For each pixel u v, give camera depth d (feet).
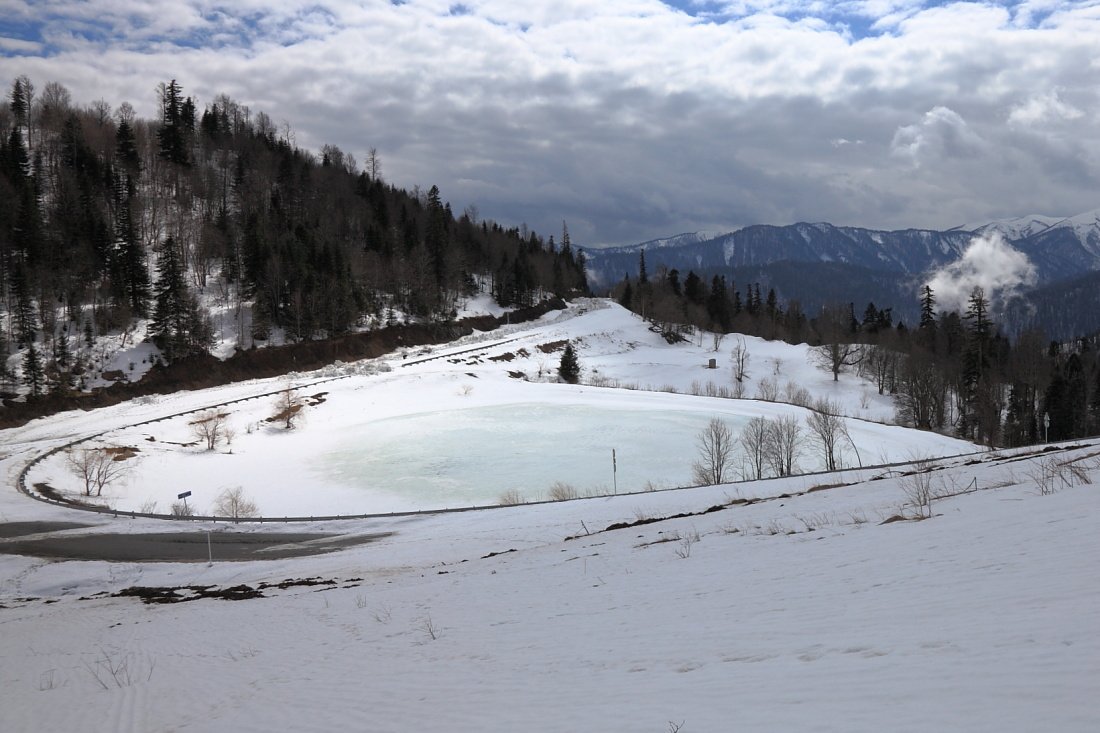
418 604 60.75
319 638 53.62
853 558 42.50
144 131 645.10
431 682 33.63
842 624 28.53
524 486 233.14
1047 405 319.68
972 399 360.48
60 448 236.22
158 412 300.81
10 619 93.40
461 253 589.73
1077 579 27.48
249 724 32.86
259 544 140.26
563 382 429.79
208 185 570.46
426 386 368.07
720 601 38.45
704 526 83.10
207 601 92.02
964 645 22.53
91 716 40.47
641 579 51.62
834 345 453.17
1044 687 17.66
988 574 31.55
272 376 377.09
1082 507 43.50
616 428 308.40
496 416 328.49
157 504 206.39
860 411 395.55
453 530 138.82
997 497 57.41
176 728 34.96
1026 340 426.51
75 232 429.79
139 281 404.98
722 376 463.42
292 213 561.84
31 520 161.89
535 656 34.65
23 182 459.32
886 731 17.13
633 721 21.91
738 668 25.52
